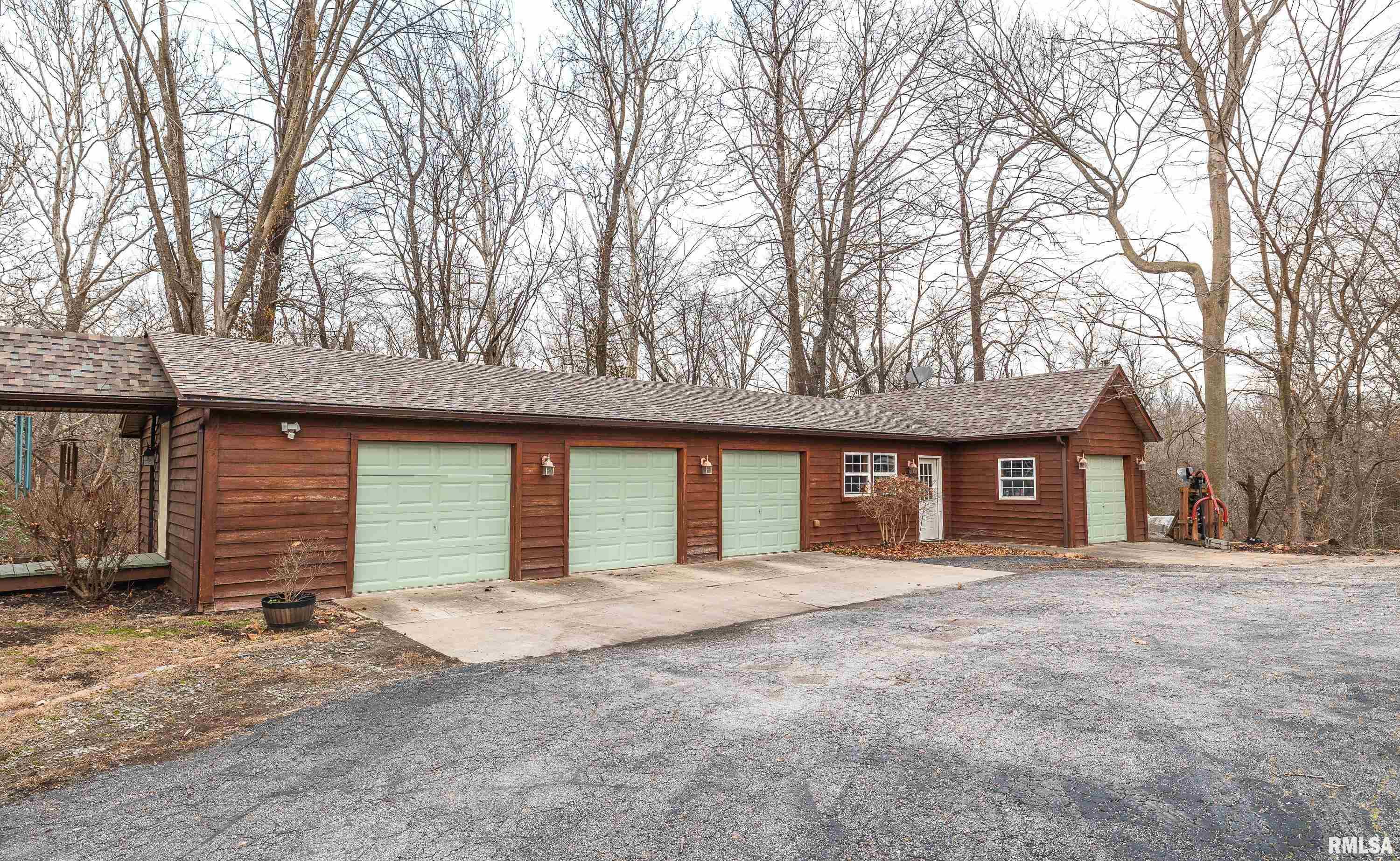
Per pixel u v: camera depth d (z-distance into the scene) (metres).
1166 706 4.89
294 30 16.72
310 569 9.34
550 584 10.80
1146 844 3.18
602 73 23.58
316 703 5.31
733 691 5.43
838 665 6.14
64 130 19.25
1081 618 7.87
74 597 9.45
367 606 9.10
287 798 3.75
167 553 10.20
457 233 23.23
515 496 11.16
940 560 13.54
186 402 8.34
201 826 3.46
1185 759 4.03
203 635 7.51
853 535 15.73
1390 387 18.55
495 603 9.37
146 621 8.12
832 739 4.43
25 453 13.28
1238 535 23.14
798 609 8.94
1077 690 5.28
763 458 14.42
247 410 8.73
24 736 4.72
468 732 4.65
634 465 12.62
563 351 27.58
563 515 11.66
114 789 3.92
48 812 3.64
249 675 6.08
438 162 22.64
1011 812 3.48
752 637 7.36
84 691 5.64
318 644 7.16
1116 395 16.22
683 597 9.77
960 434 17.23
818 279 27.95
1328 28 14.17
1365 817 3.36
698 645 7.06
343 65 16.66
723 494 13.77
